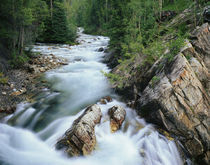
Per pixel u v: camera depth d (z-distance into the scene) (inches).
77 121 264.5
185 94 270.7
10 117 322.7
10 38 579.5
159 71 337.1
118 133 282.5
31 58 692.1
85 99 404.8
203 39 339.9
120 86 410.9
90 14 2251.5
